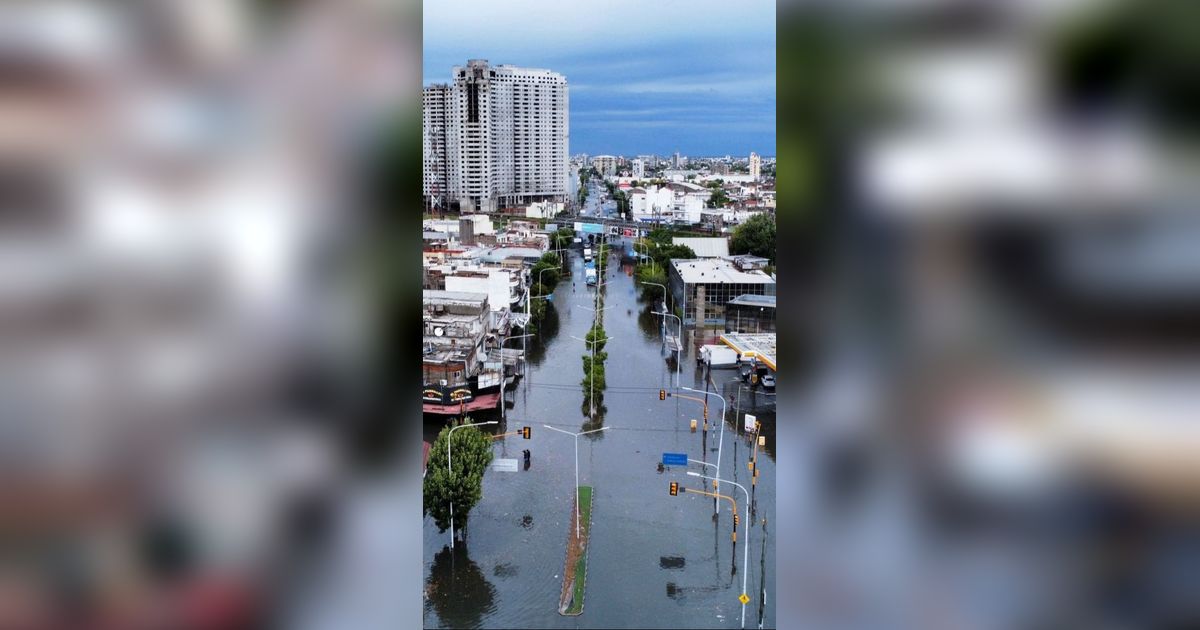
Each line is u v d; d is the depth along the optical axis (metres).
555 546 100.69
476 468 104.81
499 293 181.62
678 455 122.31
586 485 118.12
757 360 167.25
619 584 91.75
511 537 103.06
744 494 116.25
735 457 129.25
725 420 144.50
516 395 156.25
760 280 188.25
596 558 97.88
